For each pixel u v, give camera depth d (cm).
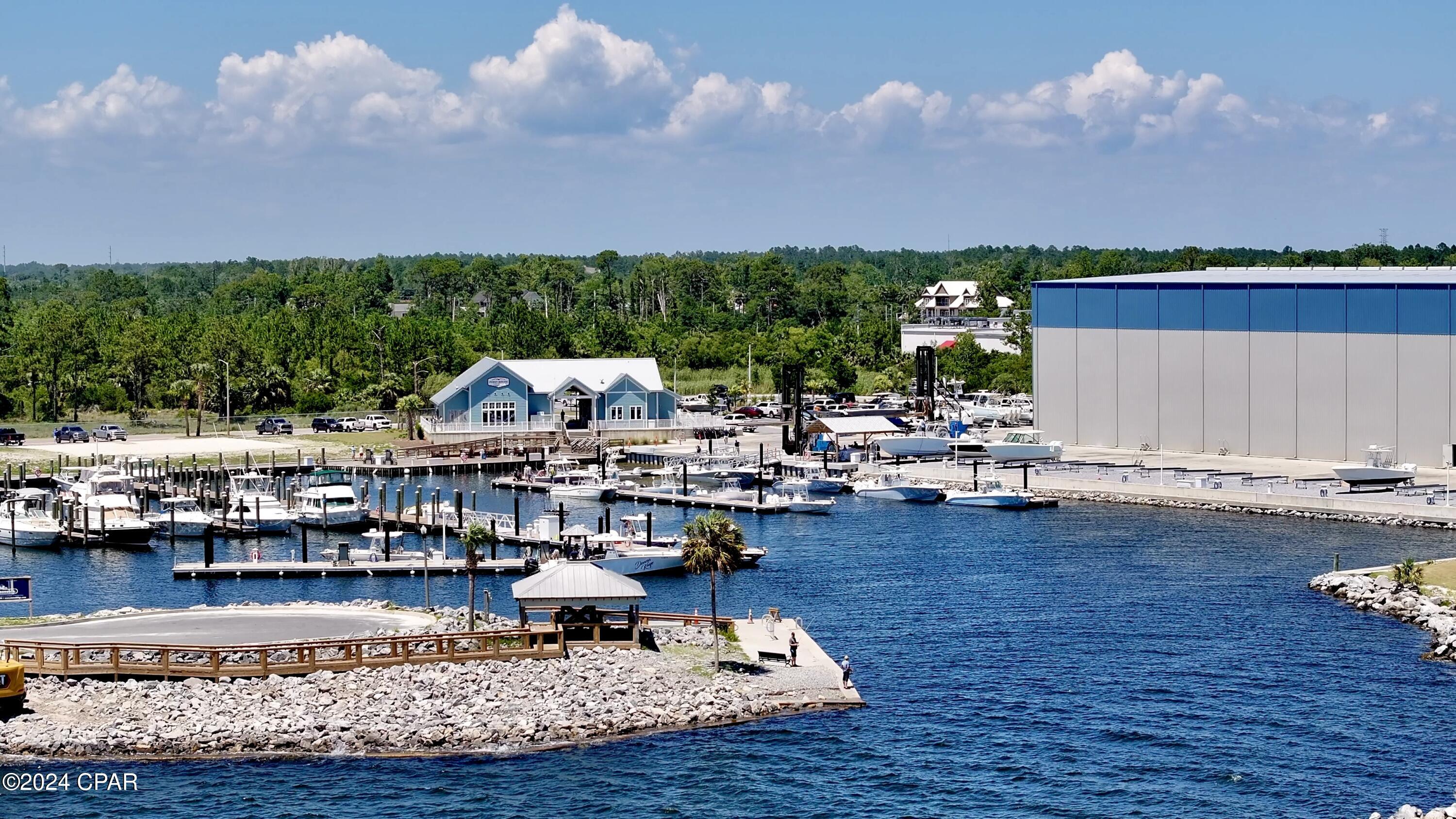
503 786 9638
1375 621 13588
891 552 17362
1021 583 15500
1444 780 9812
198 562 16988
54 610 14350
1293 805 9456
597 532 18188
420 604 14500
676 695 10919
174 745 10056
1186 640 13050
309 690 10819
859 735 10562
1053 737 10606
